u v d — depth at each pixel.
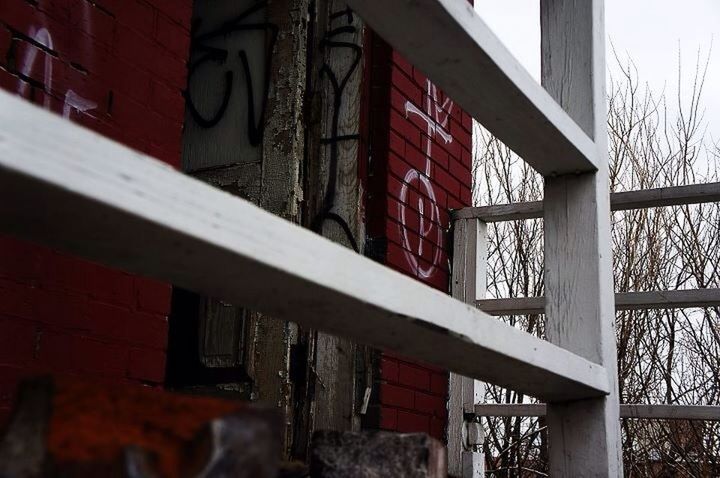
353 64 3.50
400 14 1.22
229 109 3.54
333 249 0.84
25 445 0.54
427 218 3.69
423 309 1.00
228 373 3.29
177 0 2.46
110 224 0.65
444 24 1.23
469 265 3.76
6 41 1.95
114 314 2.14
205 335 3.38
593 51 1.81
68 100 2.09
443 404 3.68
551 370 1.36
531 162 1.72
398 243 3.46
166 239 0.68
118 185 0.62
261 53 3.53
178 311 3.47
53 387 0.56
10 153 0.55
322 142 3.46
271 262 0.75
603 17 1.90
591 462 1.59
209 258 0.73
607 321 1.70
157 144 2.33
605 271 1.72
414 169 3.64
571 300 1.71
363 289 0.88
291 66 3.46
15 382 1.88
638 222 6.61
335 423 3.23
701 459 5.34
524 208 3.69
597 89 1.80
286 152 3.38
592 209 1.72
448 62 1.33
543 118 1.49
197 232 0.68
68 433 0.54
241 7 3.62
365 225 3.41
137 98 2.29
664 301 2.86
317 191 3.42
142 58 2.32
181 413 0.59
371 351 3.32
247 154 3.45
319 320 0.96
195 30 3.68
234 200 0.72
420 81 3.76
